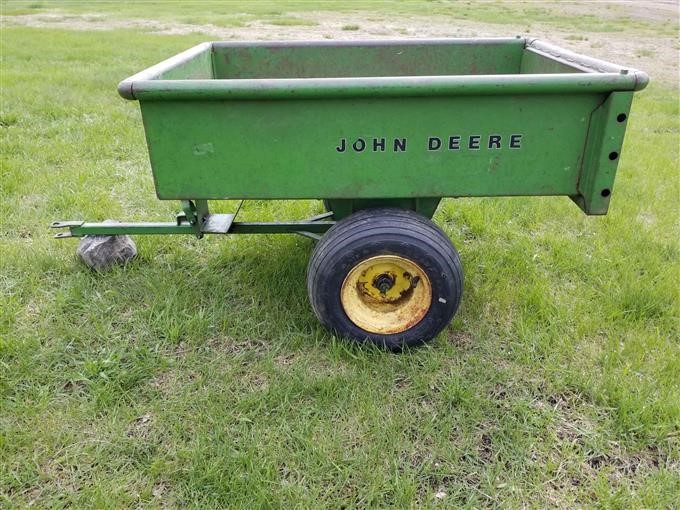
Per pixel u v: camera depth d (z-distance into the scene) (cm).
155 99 245
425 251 274
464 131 256
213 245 394
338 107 250
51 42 1150
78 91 758
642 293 338
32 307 331
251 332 312
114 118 655
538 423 258
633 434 253
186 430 253
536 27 1554
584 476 235
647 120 712
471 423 258
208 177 264
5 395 269
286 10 1920
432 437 251
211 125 254
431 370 286
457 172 264
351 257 274
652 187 500
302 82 240
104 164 525
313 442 245
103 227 348
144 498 223
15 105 681
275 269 360
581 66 296
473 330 316
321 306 286
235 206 449
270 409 263
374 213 281
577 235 420
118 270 358
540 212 447
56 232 408
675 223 439
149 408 264
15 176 485
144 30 1400
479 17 1772
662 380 279
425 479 233
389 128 255
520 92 245
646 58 1145
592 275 365
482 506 223
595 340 312
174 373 286
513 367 292
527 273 365
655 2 2500
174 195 269
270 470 231
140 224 347
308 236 343
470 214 439
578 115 254
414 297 289
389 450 243
